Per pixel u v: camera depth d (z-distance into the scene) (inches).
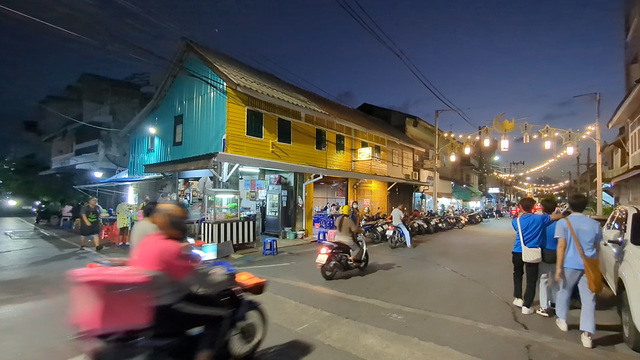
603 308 222.5
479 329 185.5
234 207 453.4
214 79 485.4
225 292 141.9
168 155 572.7
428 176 1098.1
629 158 669.9
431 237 638.5
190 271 127.7
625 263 167.5
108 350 115.0
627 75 513.7
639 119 594.2
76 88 810.2
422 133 1186.6
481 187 1860.2
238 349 148.6
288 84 721.6
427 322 195.6
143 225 178.2
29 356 147.2
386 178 788.0
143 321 112.7
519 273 223.9
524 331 182.9
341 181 701.9
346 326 188.5
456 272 328.2
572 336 176.2
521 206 215.6
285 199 583.5
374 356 153.8
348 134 704.4
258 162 471.2
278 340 170.2
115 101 839.1
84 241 414.9
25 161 1005.2
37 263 337.4
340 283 281.3
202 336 131.4
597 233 169.2
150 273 116.3
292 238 547.2
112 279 109.0
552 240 203.0
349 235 307.4
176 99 562.6
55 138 930.7
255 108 494.0
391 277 304.0
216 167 455.8
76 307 111.1
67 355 148.3
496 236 658.8
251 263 363.6
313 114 566.6
